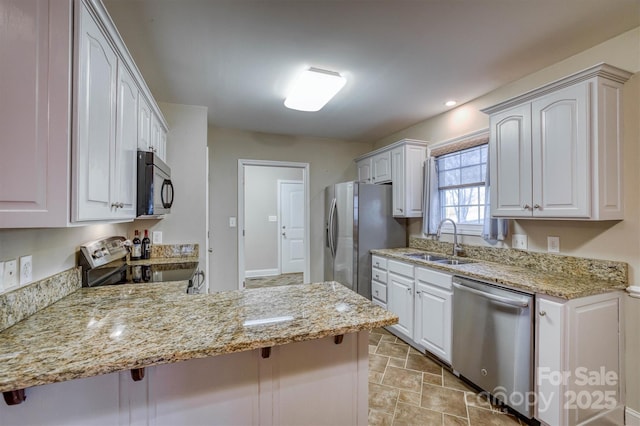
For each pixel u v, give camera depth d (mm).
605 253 1957
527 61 2217
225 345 977
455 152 3221
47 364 852
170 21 1742
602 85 1776
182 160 3008
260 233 6215
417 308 2840
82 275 1710
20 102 976
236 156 4070
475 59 2186
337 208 4016
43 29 1006
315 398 1335
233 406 1208
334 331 1110
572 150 1857
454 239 3035
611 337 1816
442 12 1673
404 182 3523
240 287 4039
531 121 2088
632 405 1840
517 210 2188
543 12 1670
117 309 1319
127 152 1659
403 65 2273
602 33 1871
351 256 3715
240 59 2180
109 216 1383
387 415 1947
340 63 2240
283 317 1213
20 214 977
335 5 1616
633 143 1836
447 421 1893
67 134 1030
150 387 1107
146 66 2275
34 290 1273
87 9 1123
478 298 2154
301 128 3998
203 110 3100
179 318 1206
